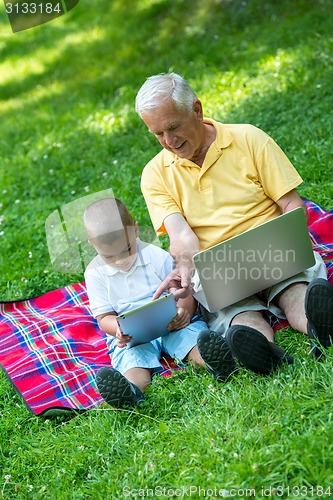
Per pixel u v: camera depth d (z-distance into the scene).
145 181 4.30
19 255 6.09
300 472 2.85
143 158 7.10
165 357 4.16
